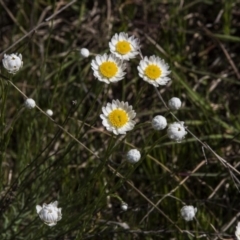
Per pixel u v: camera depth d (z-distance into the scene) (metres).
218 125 1.06
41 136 0.97
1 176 0.90
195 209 0.82
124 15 1.17
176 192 0.99
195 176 1.01
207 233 0.91
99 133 1.06
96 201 0.83
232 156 1.02
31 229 0.91
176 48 1.14
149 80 0.85
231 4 1.15
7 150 1.06
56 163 0.90
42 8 1.17
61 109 1.06
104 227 0.94
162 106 1.09
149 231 0.91
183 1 1.16
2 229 0.94
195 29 1.15
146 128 1.07
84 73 1.10
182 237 0.96
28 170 0.97
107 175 1.01
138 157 0.79
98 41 1.15
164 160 1.03
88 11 1.17
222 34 1.16
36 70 1.11
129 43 0.87
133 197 1.01
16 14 1.17
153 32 1.15
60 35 1.15
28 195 0.95
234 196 1.02
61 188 0.98
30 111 1.02
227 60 1.14
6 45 1.15
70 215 0.93
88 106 1.09
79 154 0.99
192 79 1.13
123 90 1.07
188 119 1.07
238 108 1.11
